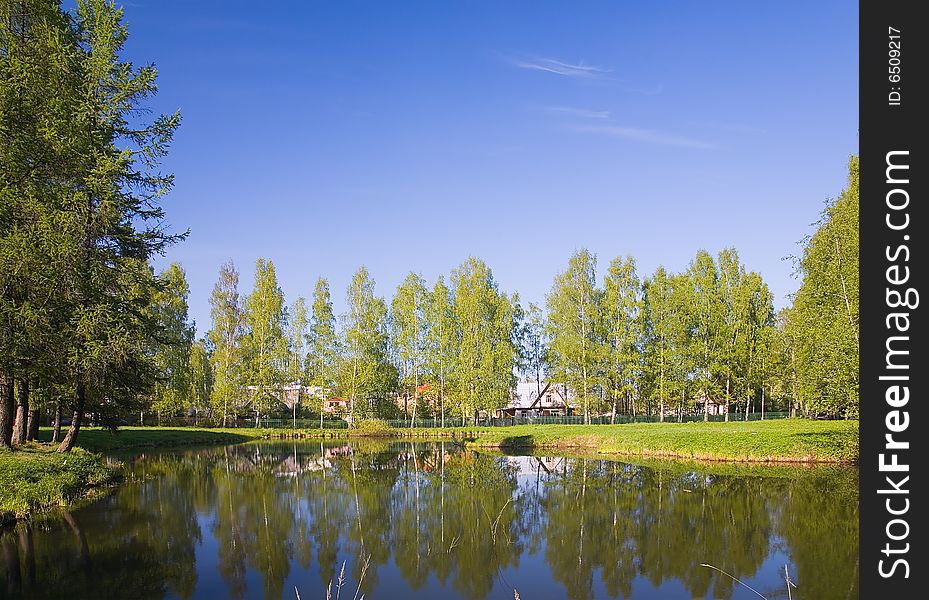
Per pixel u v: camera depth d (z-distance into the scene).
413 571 13.38
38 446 24.27
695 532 16.45
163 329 25.42
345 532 16.86
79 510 19.08
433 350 65.81
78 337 18.83
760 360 55.22
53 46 18.81
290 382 70.75
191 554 14.51
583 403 58.06
